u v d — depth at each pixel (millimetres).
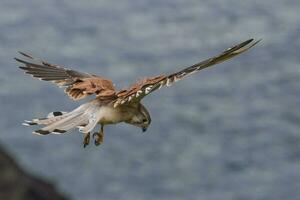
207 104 47969
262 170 37969
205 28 71812
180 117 45375
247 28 71312
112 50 63156
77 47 64500
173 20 75188
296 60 58625
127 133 41906
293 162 38969
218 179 36906
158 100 48625
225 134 42781
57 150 39750
